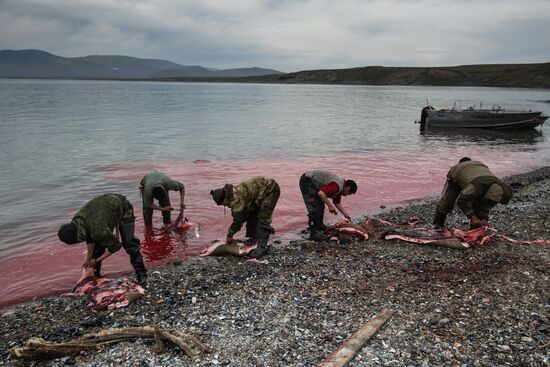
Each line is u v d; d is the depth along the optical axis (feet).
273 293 24.61
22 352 18.29
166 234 36.37
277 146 88.02
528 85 579.07
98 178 56.54
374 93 427.74
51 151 76.43
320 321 21.29
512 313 21.76
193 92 442.91
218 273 28.09
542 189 52.26
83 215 23.20
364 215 43.39
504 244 32.30
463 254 30.58
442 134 119.03
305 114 174.09
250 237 33.55
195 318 21.77
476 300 23.20
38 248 33.58
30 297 25.94
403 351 18.52
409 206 45.88
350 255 30.96
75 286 25.90
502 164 76.18
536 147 97.91
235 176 58.85
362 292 24.54
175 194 48.80
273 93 429.38
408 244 33.06
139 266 26.35
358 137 105.70
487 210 31.42
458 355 18.25
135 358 18.28
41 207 44.04
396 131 121.49
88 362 18.10
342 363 17.20
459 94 395.34
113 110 177.47
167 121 135.85
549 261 28.99
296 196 48.98
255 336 19.95
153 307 23.24
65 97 282.77
